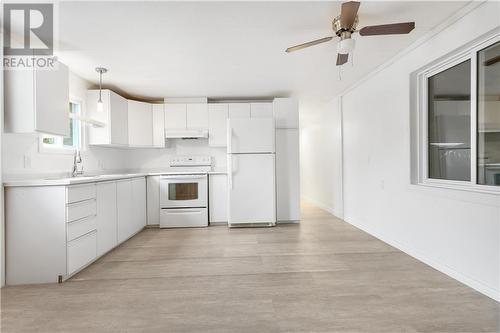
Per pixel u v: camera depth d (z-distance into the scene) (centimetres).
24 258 239
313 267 268
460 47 234
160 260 295
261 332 165
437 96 284
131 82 408
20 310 194
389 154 341
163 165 508
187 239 380
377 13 232
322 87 451
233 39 274
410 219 301
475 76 231
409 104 300
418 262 279
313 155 701
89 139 388
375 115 374
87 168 384
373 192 383
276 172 472
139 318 182
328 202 575
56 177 313
